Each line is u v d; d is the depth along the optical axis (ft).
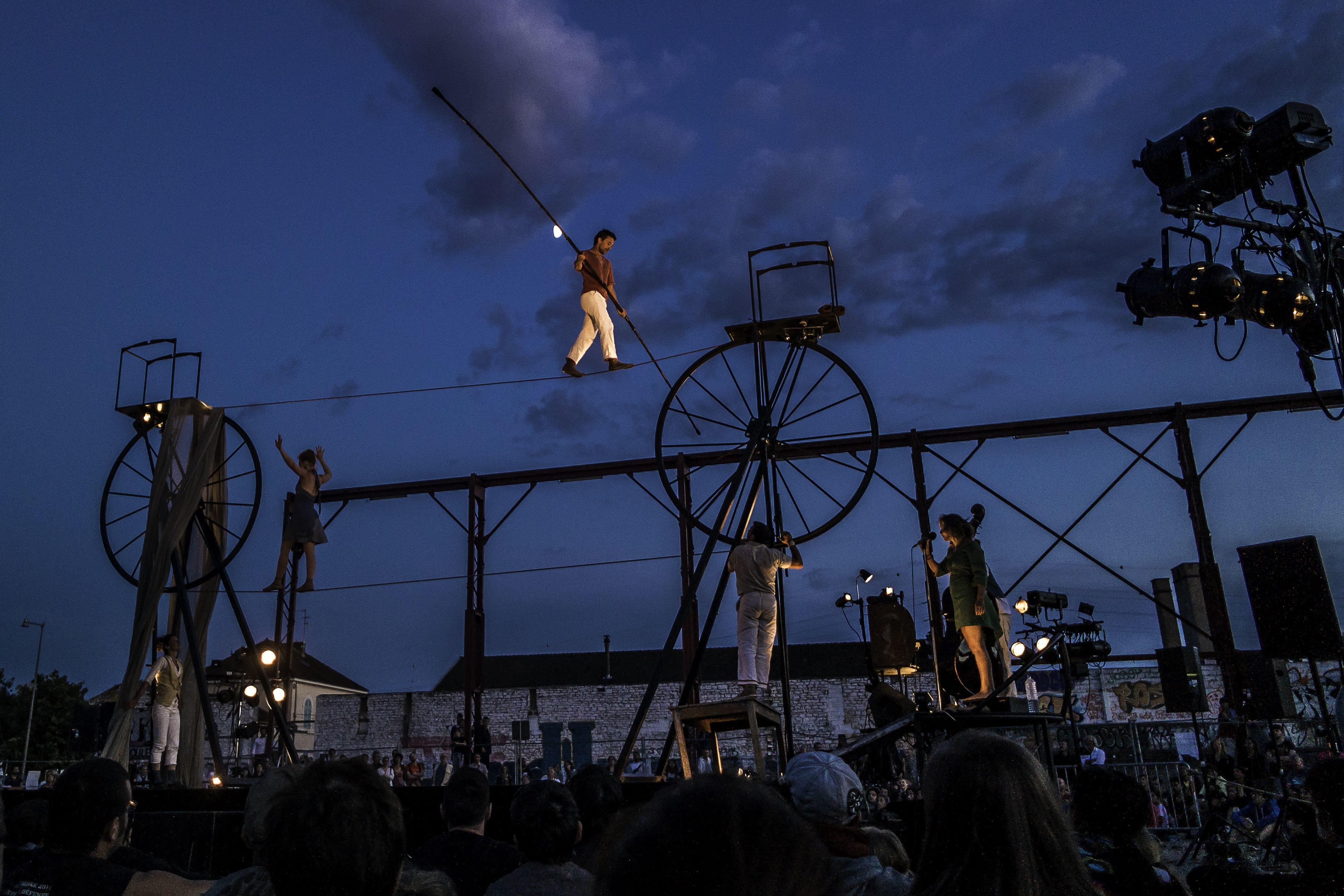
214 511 35.14
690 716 27.86
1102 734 76.64
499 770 84.84
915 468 63.98
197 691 34.24
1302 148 29.25
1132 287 33.17
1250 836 37.88
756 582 32.12
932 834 6.98
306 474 45.09
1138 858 9.78
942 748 7.29
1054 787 7.12
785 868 4.00
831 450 65.41
